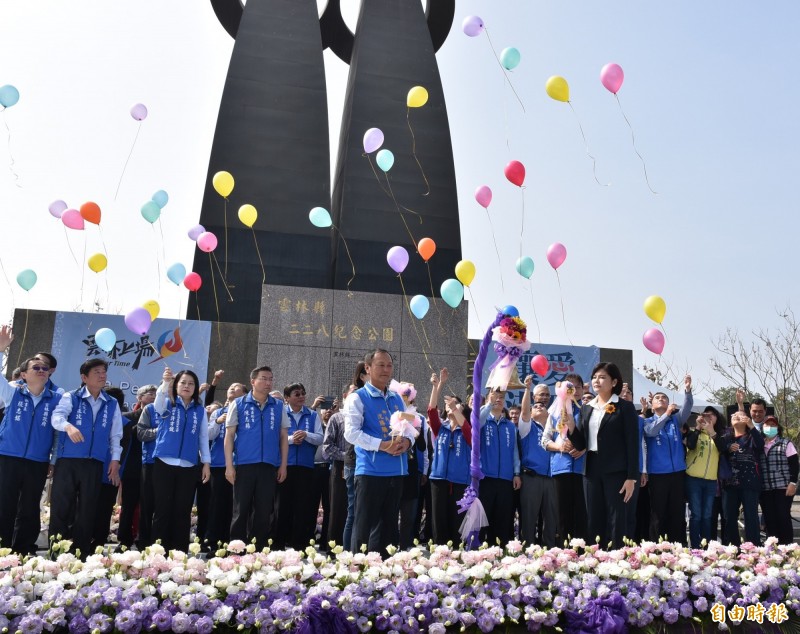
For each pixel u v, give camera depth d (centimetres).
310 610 332
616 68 704
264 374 592
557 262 731
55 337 1258
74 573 342
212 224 1470
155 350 1278
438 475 642
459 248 1545
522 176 732
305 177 1530
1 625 307
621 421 507
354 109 1576
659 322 604
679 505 653
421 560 388
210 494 707
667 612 381
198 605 334
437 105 1617
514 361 517
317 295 1211
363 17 1650
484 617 350
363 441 442
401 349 1216
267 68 1577
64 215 783
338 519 655
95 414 561
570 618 367
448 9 1778
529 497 649
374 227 1516
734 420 721
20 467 538
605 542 496
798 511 1143
